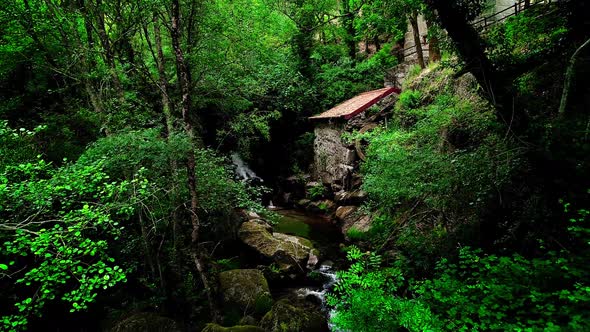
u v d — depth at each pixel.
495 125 7.25
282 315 7.61
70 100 10.95
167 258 8.95
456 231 7.26
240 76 13.41
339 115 16.27
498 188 6.21
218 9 11.38
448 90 12.01
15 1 9.09
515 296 4.51
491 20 15.74
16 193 4.39
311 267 11.11
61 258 4.35
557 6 7.12
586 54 6.32
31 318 6.91
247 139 15.44
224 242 11.55
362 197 14.16
